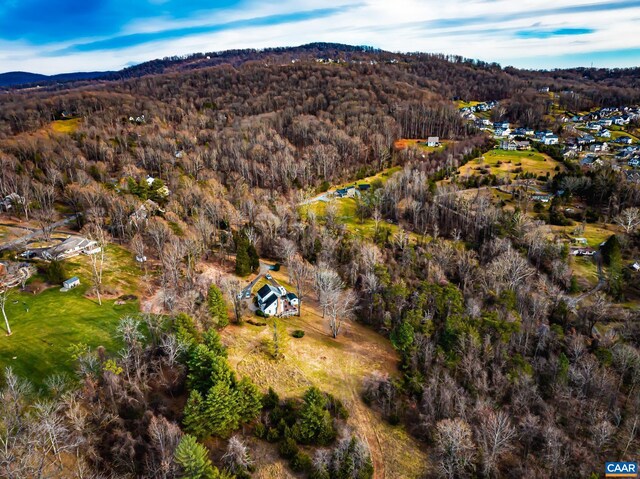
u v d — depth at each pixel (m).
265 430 58.94
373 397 68.06
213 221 118.62
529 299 92.25
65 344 67.69
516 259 99.81
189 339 65.25
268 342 77.56
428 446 60.97
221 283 87.31
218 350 65.50
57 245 100.06
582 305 97.94
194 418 54.78
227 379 59.06
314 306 93.88
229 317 83.19
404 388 70.00
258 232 117.75
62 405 51.12
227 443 57.34
